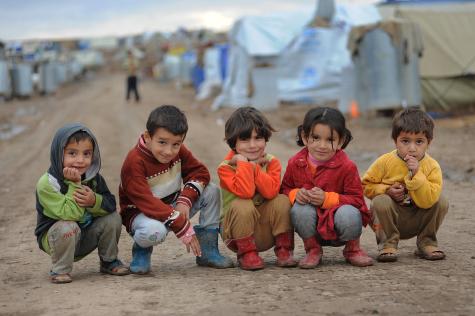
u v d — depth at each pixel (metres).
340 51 23.12
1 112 26.95
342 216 4.56
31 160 13.39
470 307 3.69
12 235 6.67
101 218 4.68
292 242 4.82
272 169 4.76
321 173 4.70
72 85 55.59
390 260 4.80
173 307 3.84
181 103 30.52
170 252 5.59
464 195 8.04
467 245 5.43
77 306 3.95
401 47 15.33
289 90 23.47
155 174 4.69
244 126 4.61
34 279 4.78
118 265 4.77
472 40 17.56
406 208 4.86
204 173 4.86
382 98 15.53
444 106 17.62
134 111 26.36
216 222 4.90
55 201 4.45
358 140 14.05
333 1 23.22
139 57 102.69
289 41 22.95
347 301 3.83
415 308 3.69
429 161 4.79
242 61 24.20
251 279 4.42
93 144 4.52
